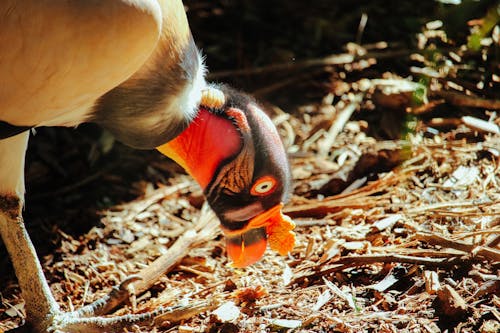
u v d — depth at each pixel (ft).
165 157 22.85
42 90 13.92
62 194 21.26
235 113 15.67
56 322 15.96
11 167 15.17
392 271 15.83
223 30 27.27
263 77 25.23
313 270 16.57
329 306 15.19
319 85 24.71
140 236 19.61
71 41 13.47
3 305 17.46
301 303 15.44
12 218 15.64
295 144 22.48
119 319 15.83
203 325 15.23
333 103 24.02
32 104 14.10
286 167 15.90
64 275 18.28
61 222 20.13
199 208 20.74
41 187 21.53
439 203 18.13
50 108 14.24
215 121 15.72
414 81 24.12
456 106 22.72
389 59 25.18
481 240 16.01
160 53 14.67
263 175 15.61
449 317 14.20
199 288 17.11
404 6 27.32
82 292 17.70
